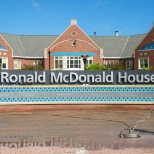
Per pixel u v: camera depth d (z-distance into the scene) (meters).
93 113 19.78
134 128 14.09
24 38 58.62
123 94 21.19
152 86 21.25
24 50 55.44
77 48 49.53
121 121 16.89
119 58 54.00
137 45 53.00
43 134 13.28
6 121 16.77
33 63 54.22
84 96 21.06
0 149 10.68
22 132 13.72
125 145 11.28
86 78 21.27
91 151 10.39
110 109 21.12
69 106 20.95
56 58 49.53
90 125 15.58
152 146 11.12
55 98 20.91
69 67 49.41
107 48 56.41
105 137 12.68
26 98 20.66
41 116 18.53
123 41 58.31
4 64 50.28
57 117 18.17
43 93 20.81
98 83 21.33
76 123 16.16
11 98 20.52
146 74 21.42
